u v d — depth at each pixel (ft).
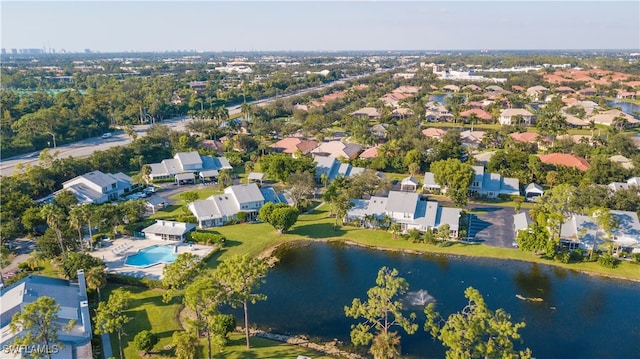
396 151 568.82
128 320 236.63
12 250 333.83
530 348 226.17
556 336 235.81
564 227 340.18
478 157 553.23
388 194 425.69
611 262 306.96
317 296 278.87
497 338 181.16
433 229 365.20
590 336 236.02
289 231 377.50
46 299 189.67
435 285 290.35
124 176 484.33
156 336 230.07
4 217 344.69
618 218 331.77
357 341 208.03
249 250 341.62
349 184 434.71
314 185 460.96
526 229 336.90
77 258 271.90
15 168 518.78
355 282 296.51
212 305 202.08
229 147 632.38
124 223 381.60
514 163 492.13
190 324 200.54
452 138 615.98
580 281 293.43
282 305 268.21
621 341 231.91
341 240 362.33
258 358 215.31
